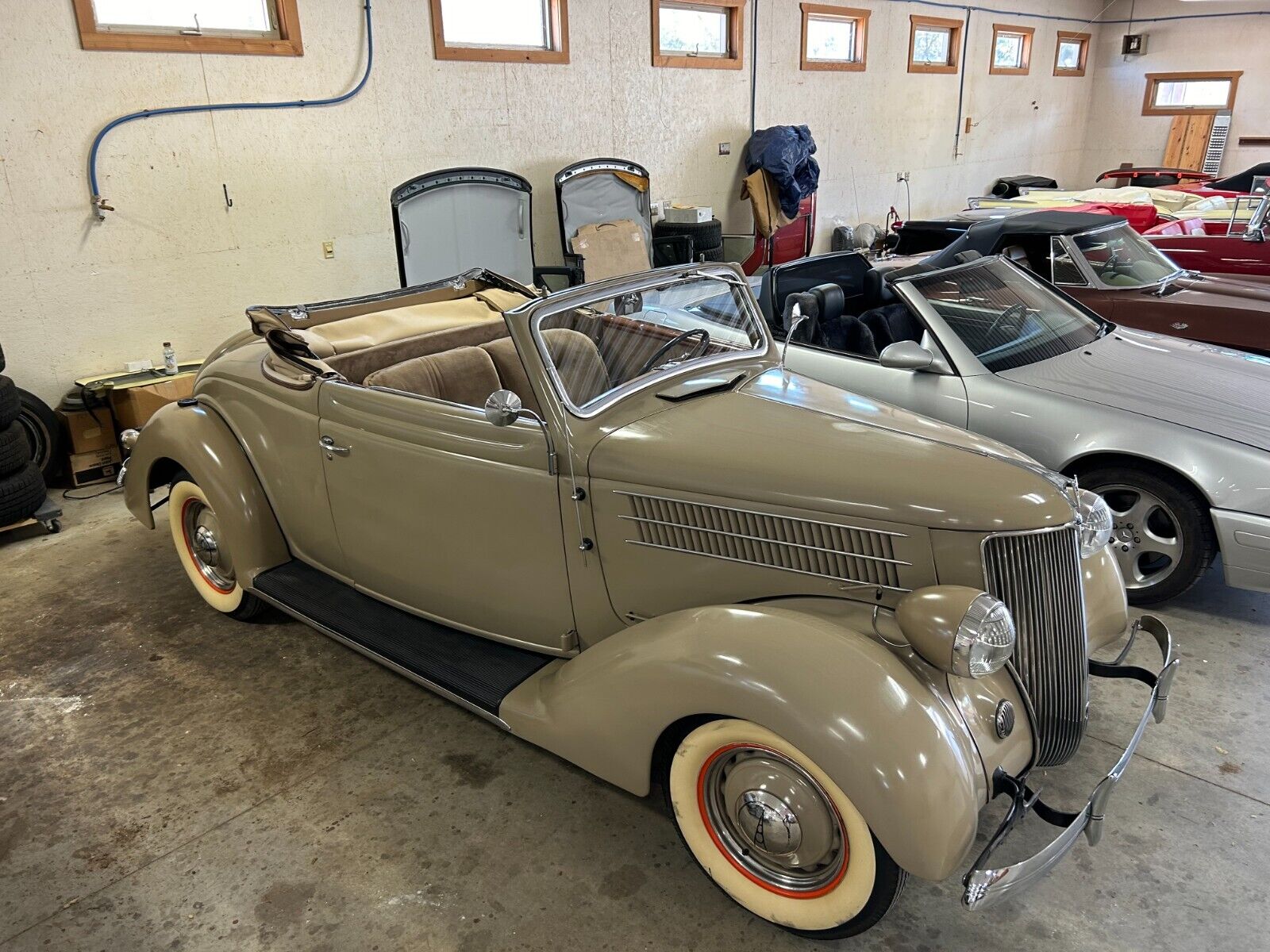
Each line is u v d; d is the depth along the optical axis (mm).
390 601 3299
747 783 2133
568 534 2654
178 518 3967
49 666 3607
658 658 2166
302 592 3447
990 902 1872
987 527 2160
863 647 2023
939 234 8711
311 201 6824
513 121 7977
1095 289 5695
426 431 2855
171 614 4020
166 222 6094
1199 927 2213
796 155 9969
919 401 4004
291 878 2463
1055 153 16453
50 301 5684
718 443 2482
